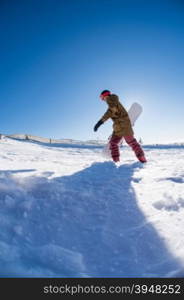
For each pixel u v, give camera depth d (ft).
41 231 5.94
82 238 5.91
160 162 15.88
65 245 5.55
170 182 10.14
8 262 4.45
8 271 4.25
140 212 7.43
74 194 8.22
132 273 4.68
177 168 12.96
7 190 7.52
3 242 5.05
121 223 6.77
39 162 18.04
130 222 6.82
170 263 4.87
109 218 6.99
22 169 13.35
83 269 4.72
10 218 6.15
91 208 7.55
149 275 4.60
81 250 5.42
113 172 12.83
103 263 4.99
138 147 15.61
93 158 26.32
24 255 4.80
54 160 20.92
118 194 8.95
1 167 14.15
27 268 4.40
